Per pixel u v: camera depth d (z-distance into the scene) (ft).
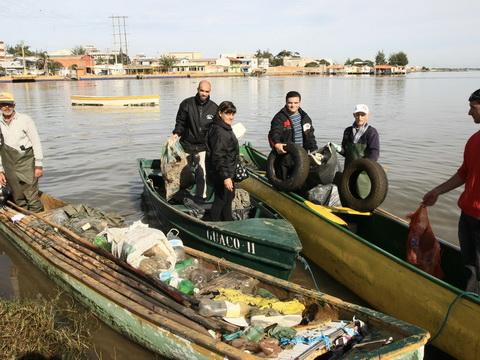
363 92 145.89
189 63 375.45
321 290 19.38
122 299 15.06
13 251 22.98
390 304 16.57
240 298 14.88
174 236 20.57
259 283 16.25
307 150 24.49
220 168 19.58
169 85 200.13
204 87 23.94
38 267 20.43
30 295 18.42
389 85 200.13
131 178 36.27
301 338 12.93
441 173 36.68
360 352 12.05
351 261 18.58
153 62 383.86
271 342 12.59
